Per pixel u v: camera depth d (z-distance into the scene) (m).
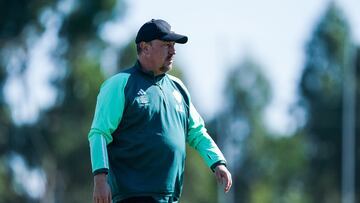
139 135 20.64
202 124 21.75
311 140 170.50
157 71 21.00
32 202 109.38
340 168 167.00
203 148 21.59
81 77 108.06
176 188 21.05
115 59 110.81
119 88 20.62
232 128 192.50
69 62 106.44
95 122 20.55
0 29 102.12
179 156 20.95
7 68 104.81
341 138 168.00
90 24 103.06
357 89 157.00
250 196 188.00
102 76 108.62
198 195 120.56
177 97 21.27
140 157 20.64
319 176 168.00
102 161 20.23
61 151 110.38
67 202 111.69
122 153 20.64
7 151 107.88
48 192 110.44
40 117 108.94
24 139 108.31
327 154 168.50
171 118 20.95
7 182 107.00
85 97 108.75
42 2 102.12
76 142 110.25
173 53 21.09
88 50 106.44
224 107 152.75
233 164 179.38
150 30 20.84
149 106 20.72
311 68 171.75
